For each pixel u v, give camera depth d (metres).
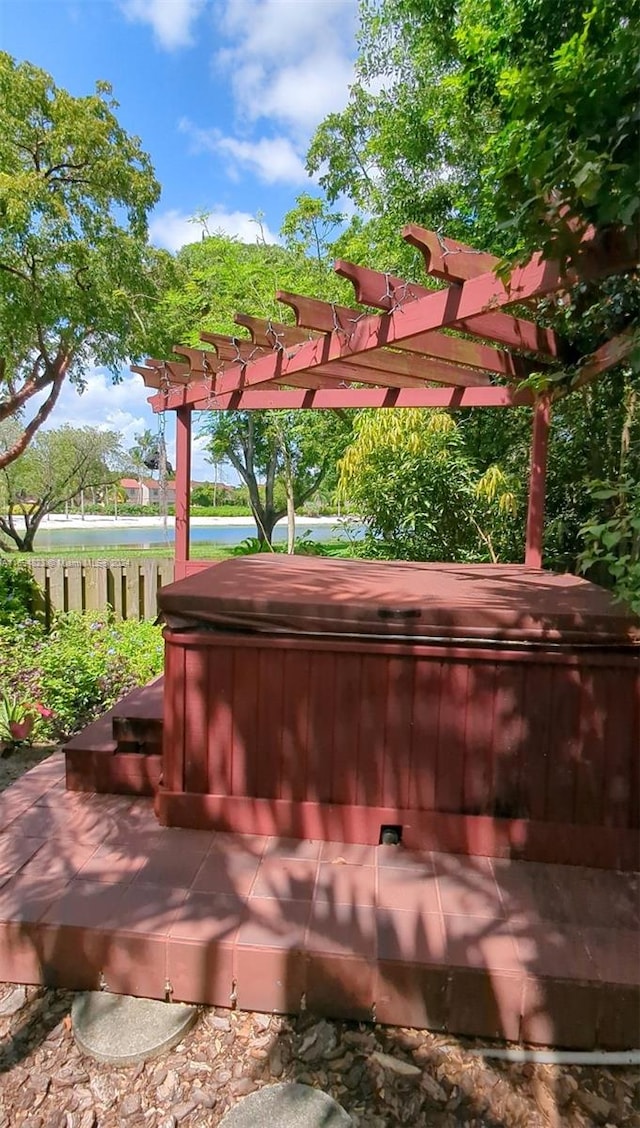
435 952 1.67
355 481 5.42
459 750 2.15
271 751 2.24
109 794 2.54
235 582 2.63
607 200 1.61
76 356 10.09
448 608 2.13
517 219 1.80
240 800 2.26
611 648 2.06
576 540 5.04
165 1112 1.44
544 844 2.12
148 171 9.41
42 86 8.16
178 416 4.75
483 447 5.56
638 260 1.77
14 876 1.98
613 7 2.13
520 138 2.23
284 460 11.10
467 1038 1.64
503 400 3.69
